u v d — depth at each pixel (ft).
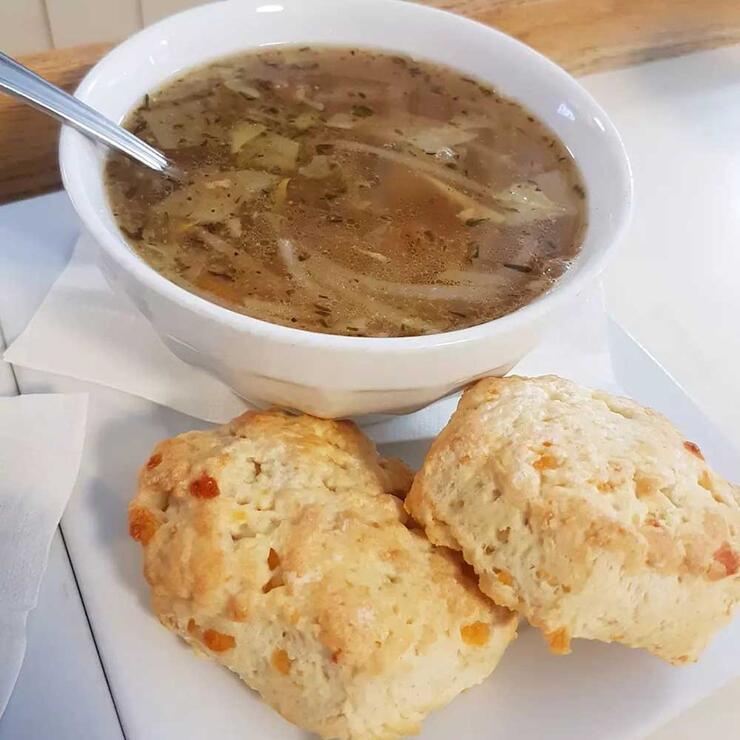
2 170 1.02
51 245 0.92
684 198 1.12
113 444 0.76
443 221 0.79
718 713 0.68
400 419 0.80
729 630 0.69
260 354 0.63
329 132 0.87
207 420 0.79
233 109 0.88
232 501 0.64
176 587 0.62
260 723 0.61
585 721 0.63
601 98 1.26
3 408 0.75
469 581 0.64
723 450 0.81
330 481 0.67
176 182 0.79
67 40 1.48
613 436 0.66
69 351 0.81
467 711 0.63
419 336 0.64
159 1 1.50
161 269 0.72
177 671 0.63
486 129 0.89
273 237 0.76
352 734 0.58
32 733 0.59
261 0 0.92
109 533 0.70
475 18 1.17
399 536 0.64
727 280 1.01
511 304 0.72
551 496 0.60
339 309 0.71
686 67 1.34
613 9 1.25
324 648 0.58
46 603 0.66
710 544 0.61
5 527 0.68
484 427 0.65
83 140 0.74
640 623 0.61
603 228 0.74
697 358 0.92
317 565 0.61
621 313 0.95
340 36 0.95
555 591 0.60
